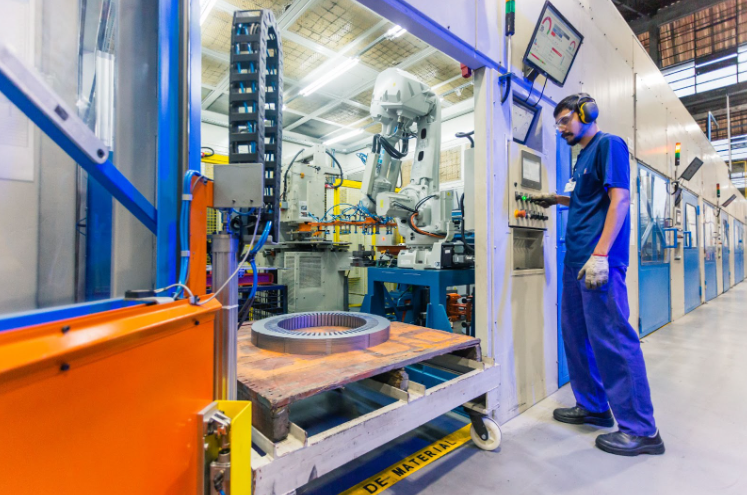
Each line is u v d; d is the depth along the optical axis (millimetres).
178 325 740
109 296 1021
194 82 1016
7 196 835
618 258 1763
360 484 1507
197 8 1034
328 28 4887
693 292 6297
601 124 3154
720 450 1785
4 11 815
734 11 8125
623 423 1783
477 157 2010
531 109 2348
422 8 1589
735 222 11195
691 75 9383
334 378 1137
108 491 570
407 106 2898
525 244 2412
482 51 1918
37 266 894
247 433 843
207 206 968
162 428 693
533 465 1643
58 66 907
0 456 417
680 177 5434
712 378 2826
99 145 708
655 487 1492
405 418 1257
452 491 1458
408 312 3352
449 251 2564
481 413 1716
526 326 2225
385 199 2850
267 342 1487
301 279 4395
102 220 1019
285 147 9312
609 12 3344
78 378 511
